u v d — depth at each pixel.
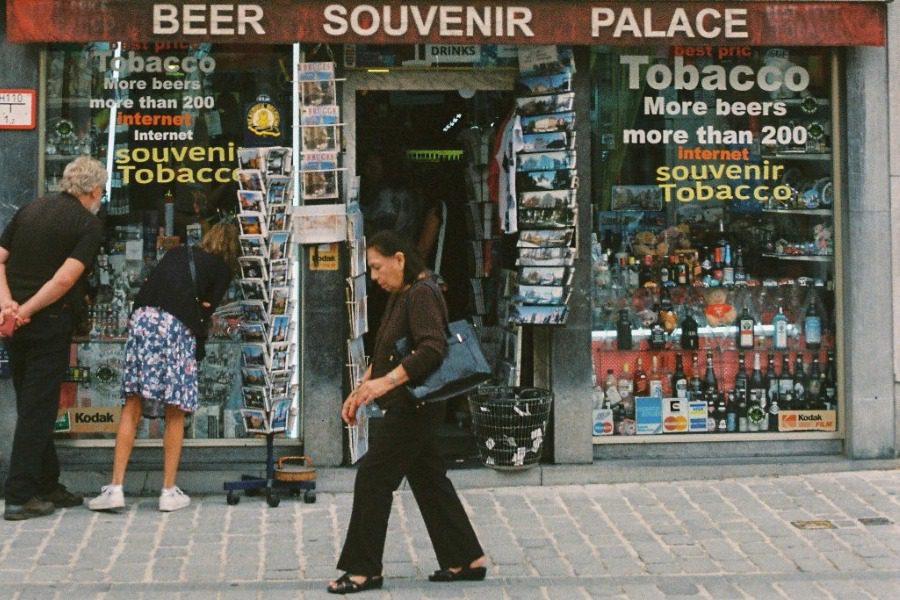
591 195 8.12
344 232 7.74
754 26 7.71
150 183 7.92
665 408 8.21
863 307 8.10
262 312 7.36
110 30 7.47
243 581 5.92
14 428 7.67
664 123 8.15
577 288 7.97
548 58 7.84
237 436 7.96
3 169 7.67
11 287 7.05
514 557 6.31
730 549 6.44
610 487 7.79
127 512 7.20
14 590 5.75
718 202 8.21
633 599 5.64
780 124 8.20
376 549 5.75
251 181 7.38
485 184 8.70
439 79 8.09
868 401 8.11
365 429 8.02
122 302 7.94
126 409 7.19
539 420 7.79
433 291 5.57
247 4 7.49
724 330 8.26
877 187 8.08
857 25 7.78
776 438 8.25
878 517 7.02
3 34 7.63
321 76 7.72
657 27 7.64
